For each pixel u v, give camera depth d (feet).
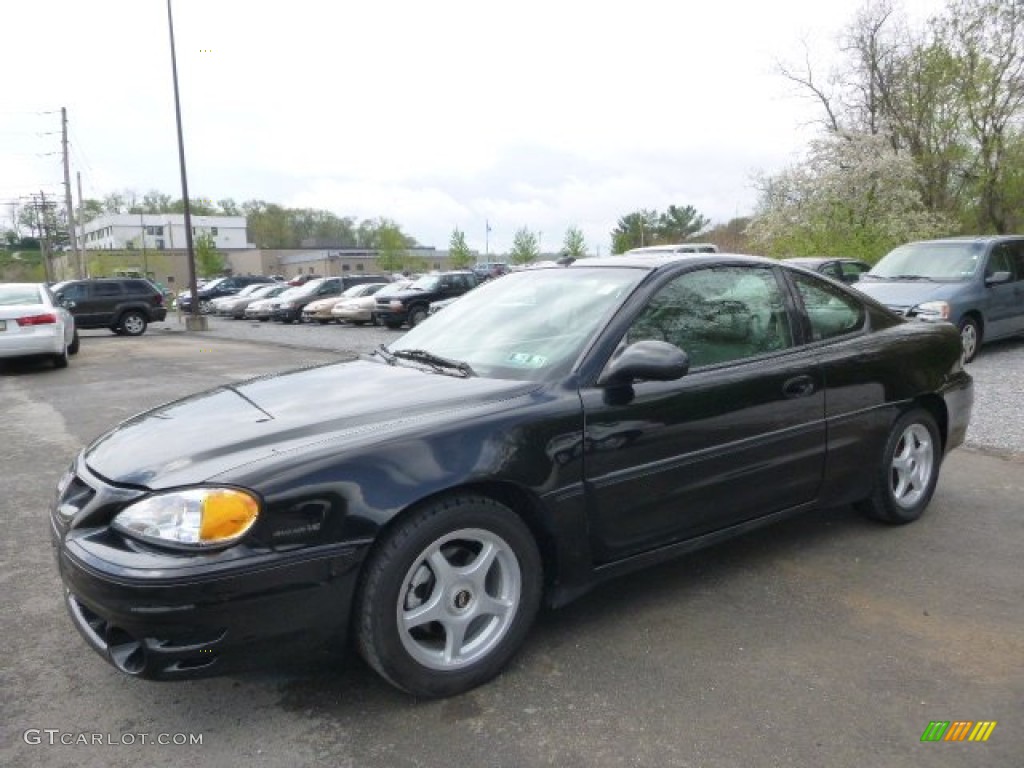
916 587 12.02
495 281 14.23
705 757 8.13
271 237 405.59
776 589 12.00
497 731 8.64
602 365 10.47
